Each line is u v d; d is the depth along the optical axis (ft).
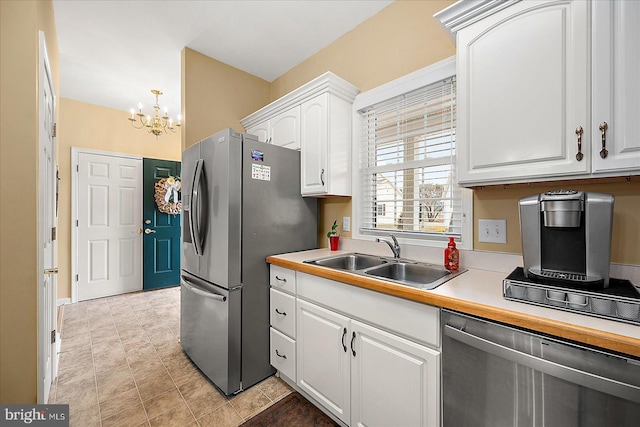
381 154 6.66
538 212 3.47
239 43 7.95
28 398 4.21
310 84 6.59
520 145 3.60
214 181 5.96
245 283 5.82
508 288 3.38
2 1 4.11
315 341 5.10
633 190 3.64
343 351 4.59
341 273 4.58
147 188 13.37
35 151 4.28
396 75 6.31
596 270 3.15
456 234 5.36
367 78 6.92
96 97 11.68
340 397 4.67
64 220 11.40
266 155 6.29
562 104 3.30
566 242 3.34
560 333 2.54
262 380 6.14
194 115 8.20
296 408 5.27
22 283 4.19
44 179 4.67
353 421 4.46
